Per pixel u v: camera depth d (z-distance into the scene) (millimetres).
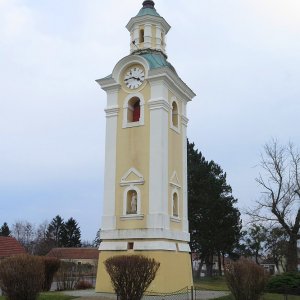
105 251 28859
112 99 31797
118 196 29734
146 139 29812
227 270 24203
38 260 22422
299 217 43656
